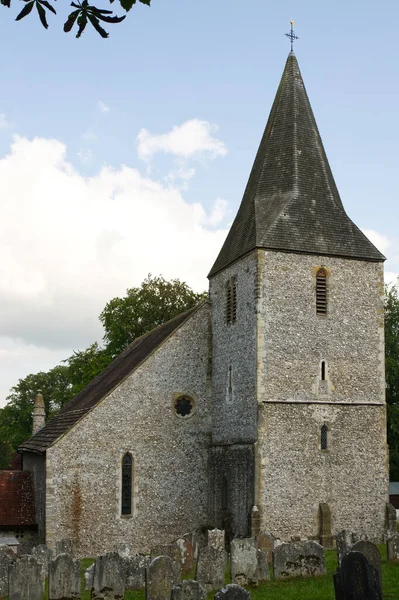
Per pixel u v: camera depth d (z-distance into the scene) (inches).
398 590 722.2
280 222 1262.3
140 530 1278.3
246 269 1272.1
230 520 1233.4
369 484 1224.8
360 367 1262.3
